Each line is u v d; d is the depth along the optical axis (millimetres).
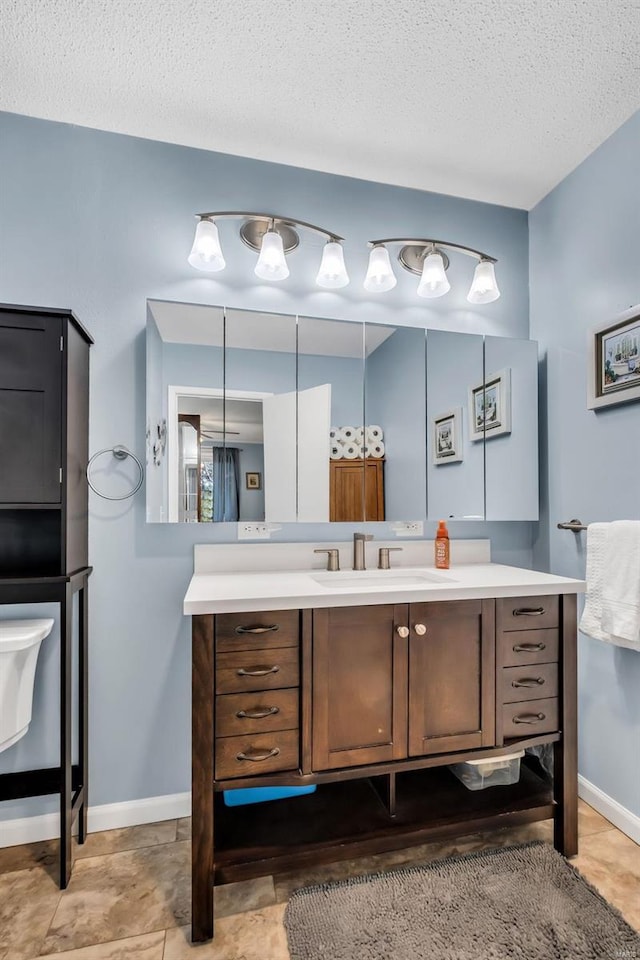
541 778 1750
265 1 1316
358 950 1218
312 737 1356
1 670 1398
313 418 1925
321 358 1943
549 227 2141
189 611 1265
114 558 1755
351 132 1803
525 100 1656
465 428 2086
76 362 1594
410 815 1485
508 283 2242
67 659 1440
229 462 1835
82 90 1606
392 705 1420
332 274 1894
